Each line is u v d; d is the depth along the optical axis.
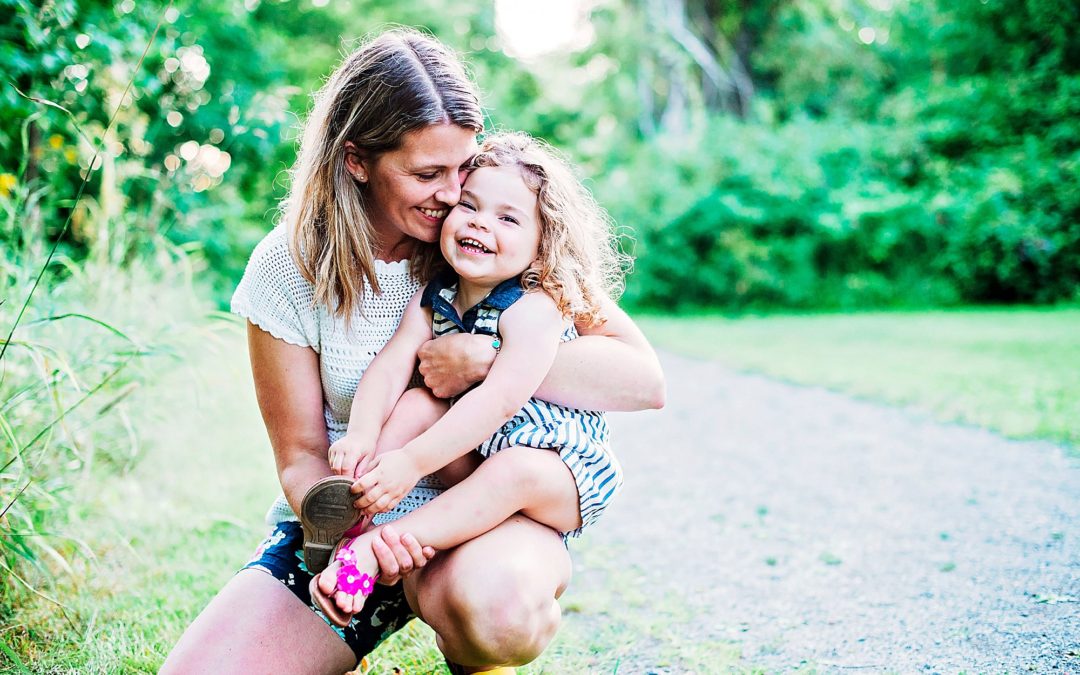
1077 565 3.21
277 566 1.96
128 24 4.70
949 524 3.82
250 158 8.22
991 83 15.54
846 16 19.78
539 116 24.14
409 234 1.98
